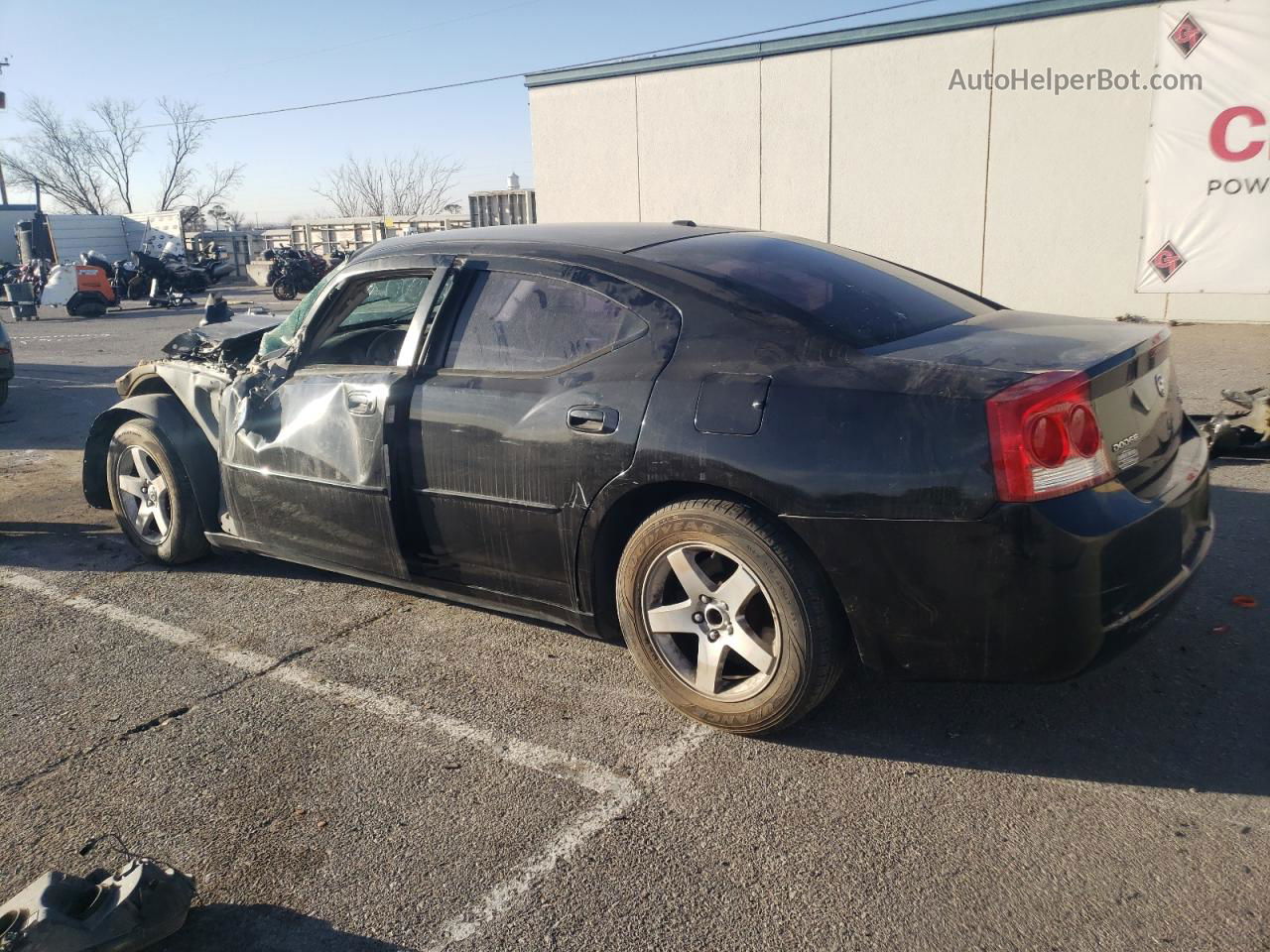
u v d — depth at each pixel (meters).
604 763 3.02
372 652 3.87
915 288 3.66
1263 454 5.77
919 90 13.75
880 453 2.68
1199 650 3.51
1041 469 2.54
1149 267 12.85
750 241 3.71
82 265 21.12
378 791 2.91
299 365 4.13
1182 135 12.27
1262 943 2.17
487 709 3.38
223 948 2.30
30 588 4.72
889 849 2.55
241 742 3.22
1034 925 2.25
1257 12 11.52
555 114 17.14
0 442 8.28
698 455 2.91
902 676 2.86
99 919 2.17
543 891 2.46
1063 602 2.58
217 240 34.34
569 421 3.19
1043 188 13.25
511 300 3.50
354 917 2.39
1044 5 12.62
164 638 4.08
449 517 3.57
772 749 3.06
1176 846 2.51
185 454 4.62
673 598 3.23
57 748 3.22
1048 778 2.83
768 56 14.77
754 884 2.44
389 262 3.88
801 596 2.84
